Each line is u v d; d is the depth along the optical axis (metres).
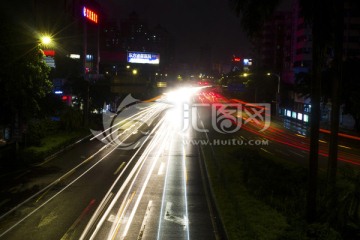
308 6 15.62
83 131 49.16
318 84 16.08
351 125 64.75
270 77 96.44
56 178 27.05
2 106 30.75
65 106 50.53
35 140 35.66
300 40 90.56
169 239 16.02
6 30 26.80
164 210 19.97
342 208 13.76
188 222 18.14
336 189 14.49
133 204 20.97
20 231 16.78
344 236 13.68
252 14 16.88
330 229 14.06
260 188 21.92
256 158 32.22
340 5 18.72
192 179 27.41
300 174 24.83
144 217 18.80
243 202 20.06
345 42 79.06
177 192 23.67
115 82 78.69
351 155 38.69
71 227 17.28
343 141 49.81
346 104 52.28
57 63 70.81
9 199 21.72
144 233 16.66
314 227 14.25
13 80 27.66
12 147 31.95
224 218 17.61
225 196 21.45
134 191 23.80
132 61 136.50
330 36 15.89
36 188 24.20
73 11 80.62
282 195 21.38
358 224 13.56
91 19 86.88
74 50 82.75
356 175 14.08
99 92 65.44
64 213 19.27
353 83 50.66
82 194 22.89
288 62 104.75
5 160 31.05
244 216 17.14
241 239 14.98
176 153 39.00
